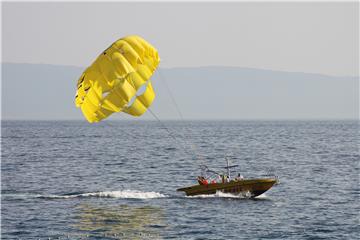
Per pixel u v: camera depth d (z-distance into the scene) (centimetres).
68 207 19512
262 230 16238
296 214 18388
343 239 15400
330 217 18038
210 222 17062
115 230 16138
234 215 17975
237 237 15462
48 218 17738
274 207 19400
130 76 18188
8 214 18375
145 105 18675
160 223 16925
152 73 18650
